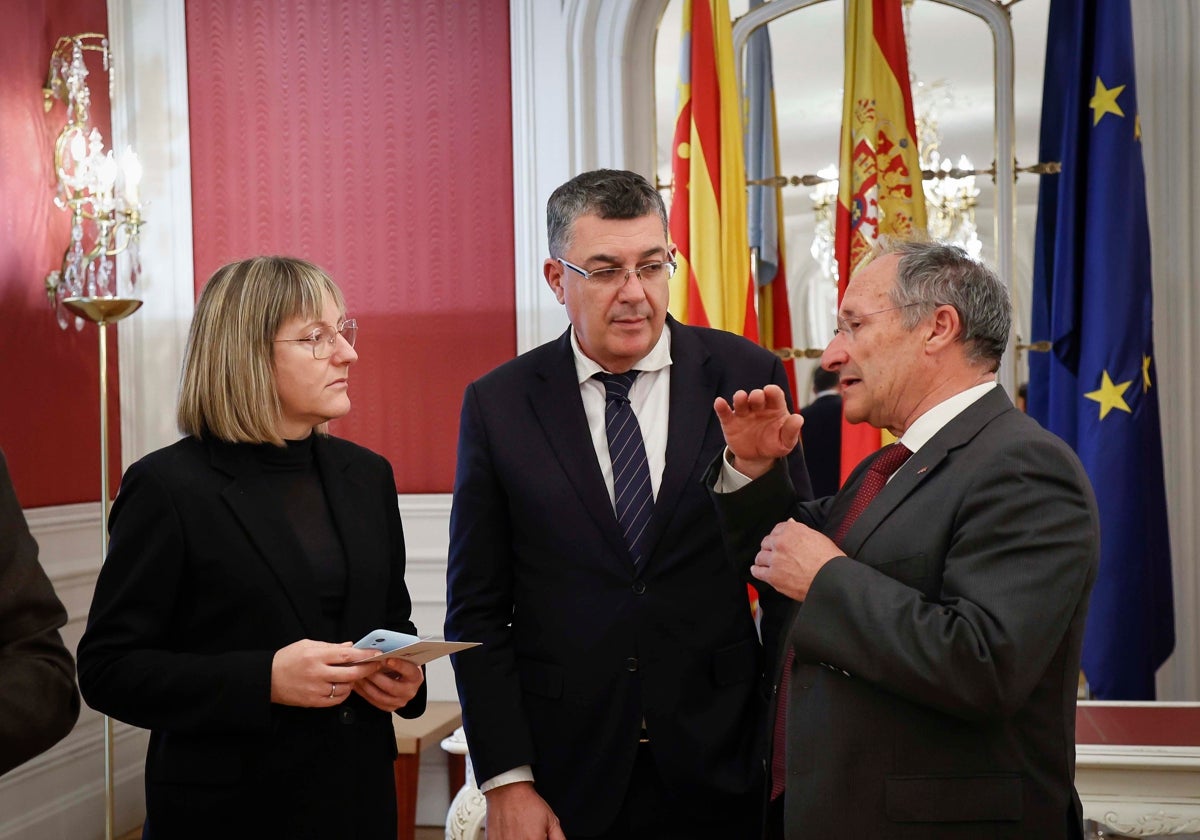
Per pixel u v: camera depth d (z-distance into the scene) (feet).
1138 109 12.74
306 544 6.19
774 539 5.63
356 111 14.40
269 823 5.81
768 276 13.50
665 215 6.75
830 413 13.29
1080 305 12.60
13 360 12.20
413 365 14.35
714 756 6.38
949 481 5.41
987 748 5.21
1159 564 12.27
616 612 6.48
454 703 13.65
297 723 5.86
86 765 12.93
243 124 14.60
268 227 14.57
